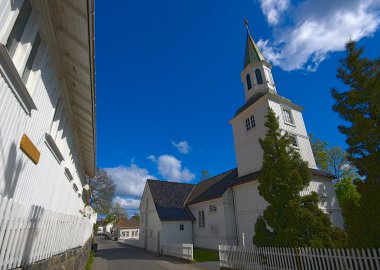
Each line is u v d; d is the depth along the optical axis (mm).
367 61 9852
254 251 12141
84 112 9180
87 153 14734
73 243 8594
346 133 9719
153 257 23141
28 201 5531
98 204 47844
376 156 8422
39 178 6141
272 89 25781
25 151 4938
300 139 23125
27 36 4613
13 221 3580
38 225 4586
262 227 12078
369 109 9391
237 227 22203
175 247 22062
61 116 8469
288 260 10203
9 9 3719
